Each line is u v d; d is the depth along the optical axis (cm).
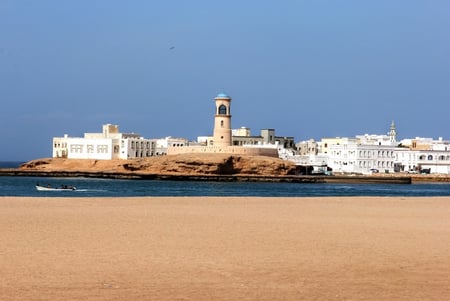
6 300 3484
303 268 4344
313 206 9169
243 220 7006
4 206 8250
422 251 4994
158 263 4434
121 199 9950
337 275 4159
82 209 8044
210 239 5478
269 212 8062
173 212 7844
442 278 4109
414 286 3919
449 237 5781
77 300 3522
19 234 5588
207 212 7912
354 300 3619
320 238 5622
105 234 5678
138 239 5419
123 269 4231
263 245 5203
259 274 4159
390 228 6419
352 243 5356
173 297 3609
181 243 5247
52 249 4872
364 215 7819
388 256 4772
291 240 5481
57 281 3891
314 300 3603
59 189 15675
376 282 3997
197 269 4266
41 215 7169
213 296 3644
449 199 11156
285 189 18938
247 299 3600
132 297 3597
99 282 3888
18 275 4012
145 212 7775
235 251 4912
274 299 3606
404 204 9794
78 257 4588
